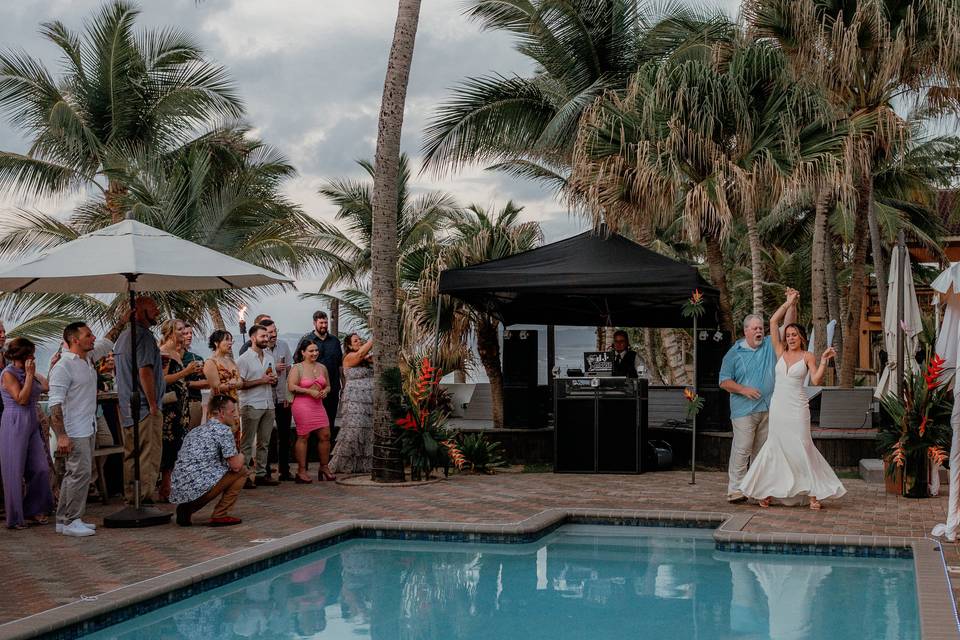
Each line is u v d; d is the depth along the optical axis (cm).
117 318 2055
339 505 938
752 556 744
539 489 1054
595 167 1285
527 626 553
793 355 913
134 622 555
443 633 538
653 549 775
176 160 2308
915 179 2617
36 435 838
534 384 1334
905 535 758
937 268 3011
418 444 1114
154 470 911
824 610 579
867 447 1227
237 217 2197
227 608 590
